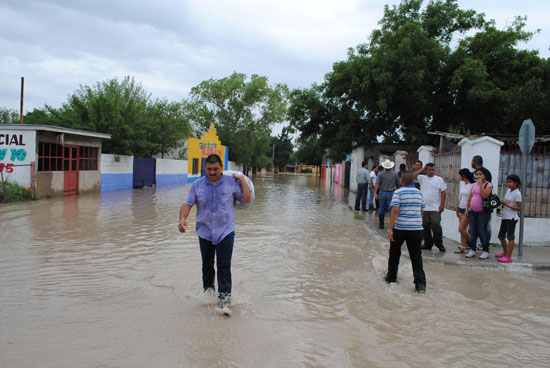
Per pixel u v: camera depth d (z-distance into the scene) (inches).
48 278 221.1
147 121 968.3
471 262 278.4
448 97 804.6
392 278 232.4
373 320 175.5
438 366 137.1
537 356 146.2
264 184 1445.6
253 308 185.0
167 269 244.4
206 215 185.9
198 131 1866.4
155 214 492.4
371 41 892.6
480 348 151.6
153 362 132.6
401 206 225.6
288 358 138.6
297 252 306.7
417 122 820.0
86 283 214.5
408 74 723.4
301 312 182.1
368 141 885.8
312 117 939.3
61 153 684.7
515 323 176.9
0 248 287.4
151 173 1048.2
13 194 580.1
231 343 148.2
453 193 379.9
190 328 160.4
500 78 756.6
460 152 365.1
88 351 139.0
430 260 284.5
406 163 644.7
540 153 359.9
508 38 762.2
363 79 784.3
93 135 724.7
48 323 161.8
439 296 210.7
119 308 180.1
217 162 183.8
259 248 316.2
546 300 209.0
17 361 130.6
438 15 835.4
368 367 134.8
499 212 345.7
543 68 714.2
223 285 179.8
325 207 663.8
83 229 372.2
